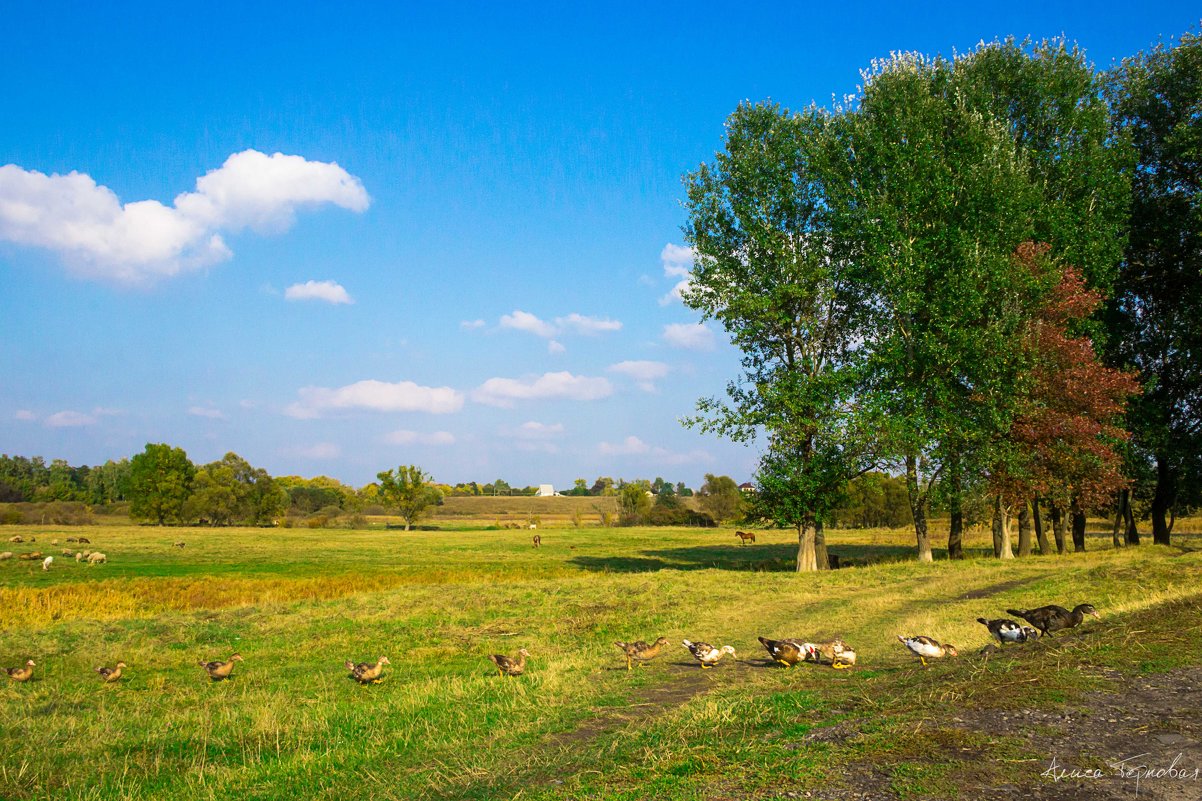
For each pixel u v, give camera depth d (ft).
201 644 80.94
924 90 123.24
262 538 311.27
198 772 39.24
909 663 48.98
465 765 35.53
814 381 125.49
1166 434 129.70
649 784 27.50
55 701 57.67
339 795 33.94
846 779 25.14
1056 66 125.59
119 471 581.53
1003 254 113.80
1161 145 130.93
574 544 281.95
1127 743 26.35
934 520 311.88
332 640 81.30
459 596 105.91
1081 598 71.05
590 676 55.83
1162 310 134.10
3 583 145.69
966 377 121.19
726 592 97.55
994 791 23.13
